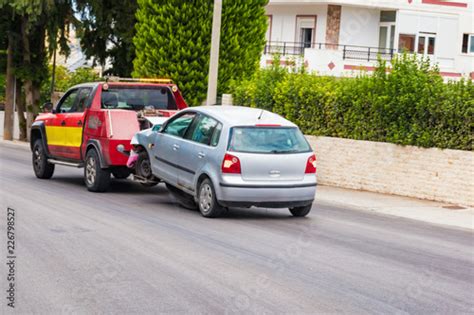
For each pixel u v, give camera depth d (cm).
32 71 3897
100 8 3509
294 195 1428
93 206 1519
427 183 1853
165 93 1833
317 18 4056
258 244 1183
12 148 3309
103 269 980
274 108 2238
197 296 868
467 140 1778
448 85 1833
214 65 2186
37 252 1068
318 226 1399
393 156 1931
